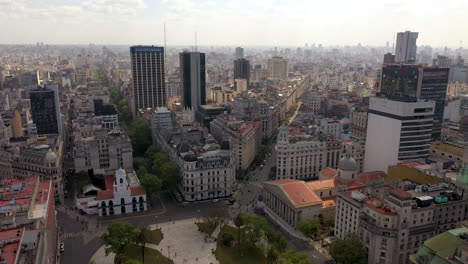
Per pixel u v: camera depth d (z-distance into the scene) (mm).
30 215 191875
